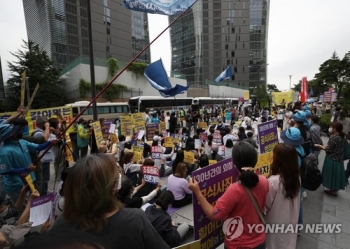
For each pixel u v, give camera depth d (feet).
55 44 137.28
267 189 6.26
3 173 9.55
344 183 14.38
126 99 94.68
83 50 150.82
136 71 98.68
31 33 150.10
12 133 9.99
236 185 5.97
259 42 255.29
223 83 166.61
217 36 254.27
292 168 6.51
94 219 3.39
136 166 15.58
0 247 4.65
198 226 7.28
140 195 13.23
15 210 7.72
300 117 14.34
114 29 167.02
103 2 158.71
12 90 98.43
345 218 12.05
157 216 8.67
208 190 7.63
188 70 265.34
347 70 77.10
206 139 25.90
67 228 3.29
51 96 96.89
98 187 3.44
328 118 38.42
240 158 6.19
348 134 24.84
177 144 27.20
